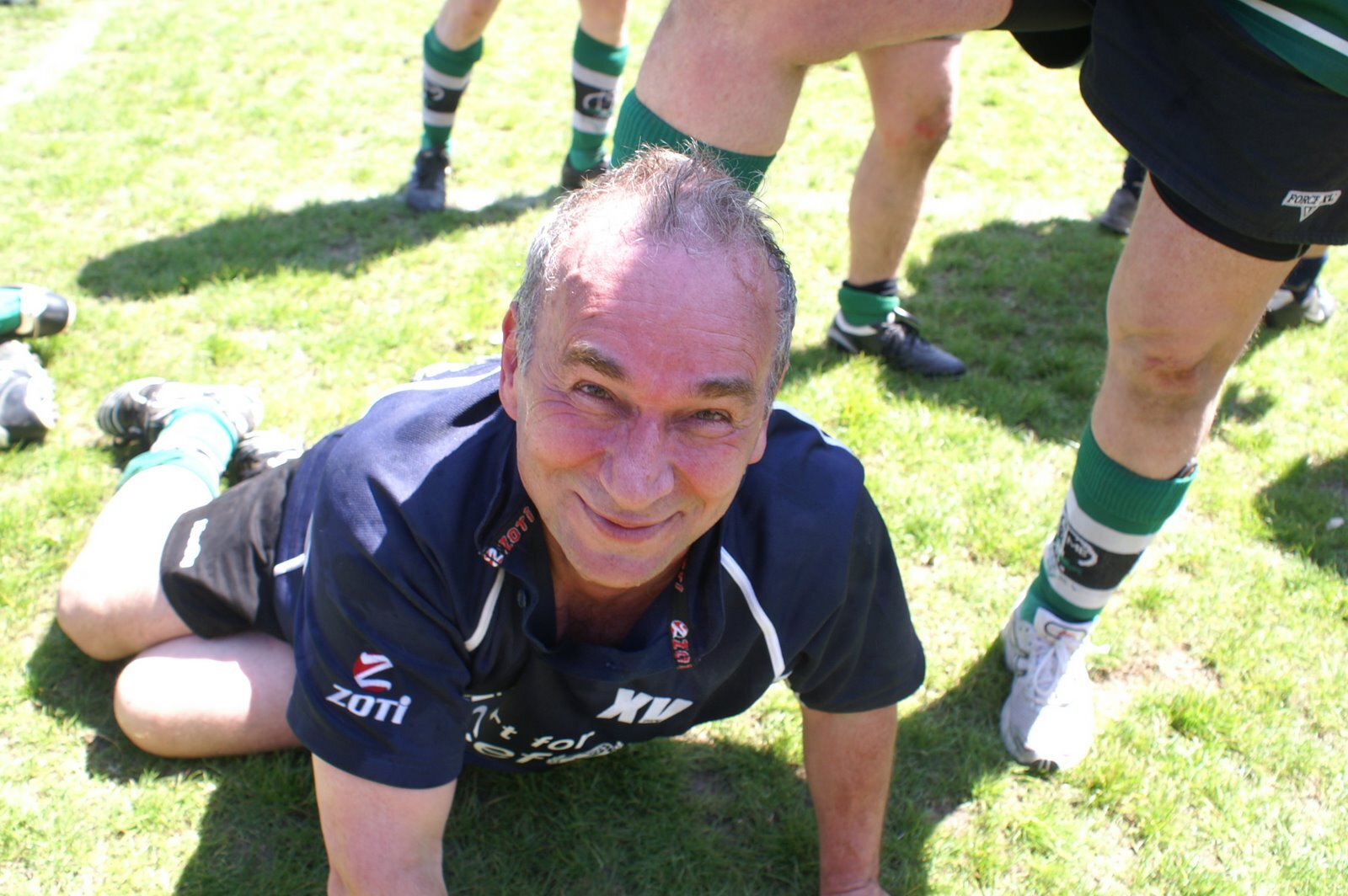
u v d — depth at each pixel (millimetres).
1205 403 2021
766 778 2279
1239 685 2584
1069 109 6066
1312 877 2166
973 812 2266
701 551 1447
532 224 4422
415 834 1481
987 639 2662
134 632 2227
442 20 4180
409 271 4020
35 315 3246
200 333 3559
